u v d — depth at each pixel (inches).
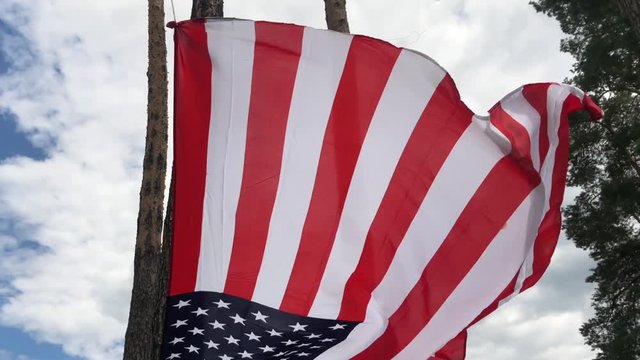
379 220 173.3
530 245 180.4
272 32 172.6
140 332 245.1
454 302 174.9
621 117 885.8
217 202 163.9
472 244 177.9
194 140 164.9
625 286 893.8
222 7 283.6
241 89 169.8
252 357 160.1
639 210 861.8
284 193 167.9
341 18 289.1
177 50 168.1
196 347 157.3
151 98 285.6
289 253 165.9
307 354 164.9
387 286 171.6
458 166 180.2
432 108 178.9
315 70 174.6
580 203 911.7
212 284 160.2
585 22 828.0
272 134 169.9
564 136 184.2
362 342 167.0
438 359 177.2
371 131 176.1
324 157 171.9
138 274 255.9
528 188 181.9
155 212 267.6
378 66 177.2
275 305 162.7
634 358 881.5
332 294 167.2
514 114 184.2
